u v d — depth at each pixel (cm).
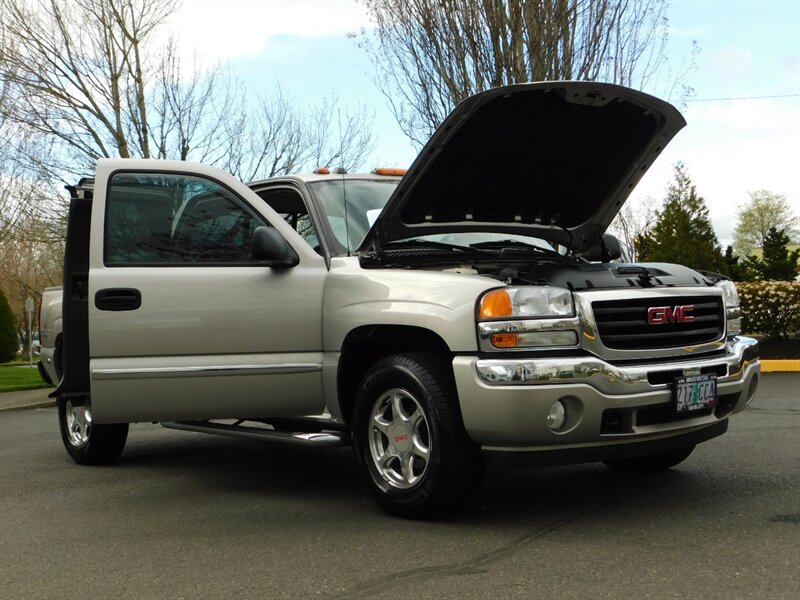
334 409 491
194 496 533
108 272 490
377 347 492
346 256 502
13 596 355
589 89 470
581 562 364
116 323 487
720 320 475
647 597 319
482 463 427
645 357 430
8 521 486
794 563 354
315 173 564
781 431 707
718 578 338
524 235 581
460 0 1508
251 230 510
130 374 485
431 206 511
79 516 492
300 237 509
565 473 558
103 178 504
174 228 507
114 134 1988
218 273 496
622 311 427
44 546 430
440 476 425
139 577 372
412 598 329
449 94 1536
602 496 487
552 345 411
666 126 525
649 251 2117
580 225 596
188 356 489
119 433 648
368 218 536
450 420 423
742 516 432
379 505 460
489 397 404
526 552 382
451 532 420
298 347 493
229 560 390
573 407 407
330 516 464
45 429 970
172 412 492
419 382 432
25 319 5122
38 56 1984
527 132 493
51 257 3522
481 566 364
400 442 452
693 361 446
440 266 493
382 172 584
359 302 469
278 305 492
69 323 560
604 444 420
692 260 2019
